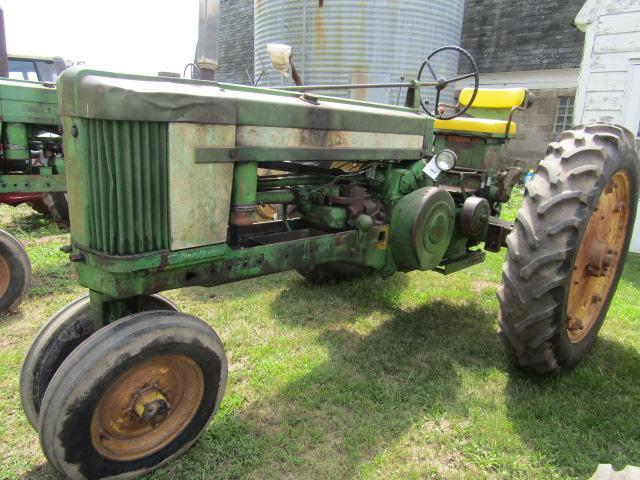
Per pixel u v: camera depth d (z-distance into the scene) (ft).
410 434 6.98
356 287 12.51
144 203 5.62
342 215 8.57
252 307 11.24
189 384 6.24
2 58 14.42
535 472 6.31
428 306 11.62
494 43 35.50
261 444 6.69
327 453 6.59
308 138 7.14
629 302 12.34
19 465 6.31
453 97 29.12
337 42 25.90
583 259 8.14
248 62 43.32
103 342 5.30
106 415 5.57
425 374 8.45
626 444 6.77
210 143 5.95
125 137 5.28
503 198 12.92
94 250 5.65
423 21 26.00
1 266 10.66
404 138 9.15
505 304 7.54
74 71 5.24
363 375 8.46
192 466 6.24
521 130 34.50
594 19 17.97
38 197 19.31
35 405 6.40
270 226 9.75
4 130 13.69
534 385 8.15
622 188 8.72
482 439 6.88
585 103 18.67
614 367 8.77
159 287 6.04
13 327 10.36
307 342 9.64
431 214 9.11
